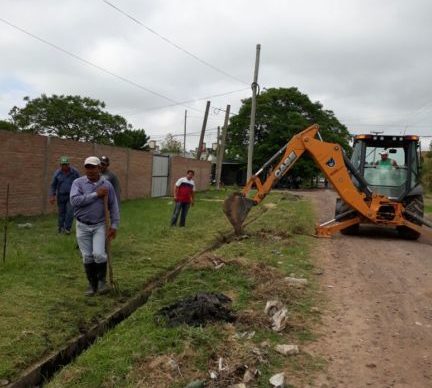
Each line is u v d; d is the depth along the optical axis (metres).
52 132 46.22
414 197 14.10
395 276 8.91
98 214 6.77
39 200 14.98
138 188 23.94
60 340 5.30
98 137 47.56
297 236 13.13
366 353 5.35
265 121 53.69
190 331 5.41
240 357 4.91
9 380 4.43
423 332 6.06
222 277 7.98
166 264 8.96
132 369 4.62
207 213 17.52
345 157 13.39
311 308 6.73
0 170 13.38
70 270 7.96
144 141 52.19
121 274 8.02
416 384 4.69
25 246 9.56
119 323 6.06
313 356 5.18
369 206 13.42
